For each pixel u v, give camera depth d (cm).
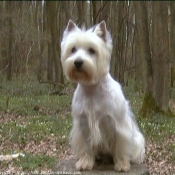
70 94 1859
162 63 1247
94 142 510
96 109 506
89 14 2506
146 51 1285
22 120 1198
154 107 1252
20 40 2134
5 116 1273
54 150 861
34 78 2611
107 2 2108
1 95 1731
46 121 1185
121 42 2322
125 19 2384
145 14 1291
